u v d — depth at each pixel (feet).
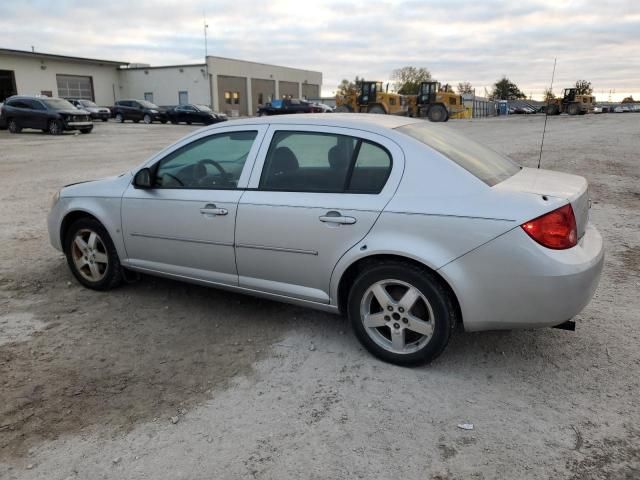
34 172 41.57
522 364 11.51
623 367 11.33
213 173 13.30
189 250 13.60
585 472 8.31
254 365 11.62
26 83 161.79
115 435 9.29
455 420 9.62
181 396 10.46
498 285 10.07
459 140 12.75
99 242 15.57
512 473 8.30
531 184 11.00
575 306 10.07
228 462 8.61
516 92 261.44
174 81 192.13
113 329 13.37
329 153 11.78
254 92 213.66
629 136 72.74
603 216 25.05
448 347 12.29
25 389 10.64
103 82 188.34
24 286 16.26
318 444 9.02
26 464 8.58
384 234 10.79
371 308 11.70
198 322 13.78
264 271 12.57
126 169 43.27
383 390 10.59
